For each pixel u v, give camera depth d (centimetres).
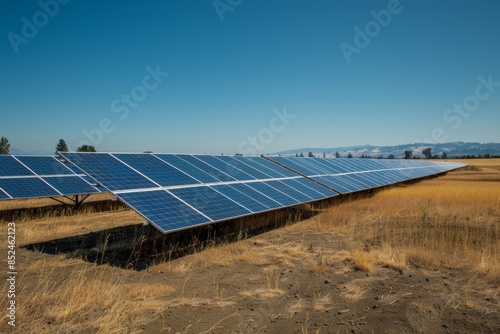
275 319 582
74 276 780
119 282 752
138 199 984
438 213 1605
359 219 1519
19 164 1994
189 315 591
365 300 665
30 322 552
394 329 546
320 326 558
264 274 820
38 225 1433
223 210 1130
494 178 4522
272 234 1259
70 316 576
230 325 557
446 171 6069
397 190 2666
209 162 1630
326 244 1109
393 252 968
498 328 549
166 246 1070
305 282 764
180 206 1038
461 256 952
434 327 554
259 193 1434
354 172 2892
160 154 1449
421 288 726
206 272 834
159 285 725
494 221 1403
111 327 534
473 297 678
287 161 2380
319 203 2048
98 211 1912
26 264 878
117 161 1185
